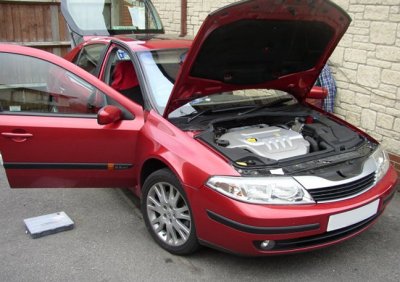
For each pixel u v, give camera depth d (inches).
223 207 115.3
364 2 195.3
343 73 211.5
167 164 129.8
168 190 136.6
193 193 122.1
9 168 147.8
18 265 131.9
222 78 145.4
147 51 163.8
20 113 147.3
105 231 152.0
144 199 144.6
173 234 135.4
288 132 144.3
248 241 113.8
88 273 128.3
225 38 130.1
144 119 145.1
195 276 126.6
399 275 128.2
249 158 122.3
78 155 146.3
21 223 157.2
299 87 168.6
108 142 144.5
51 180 150.6
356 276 127.2
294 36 142.6
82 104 148.6
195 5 301.0
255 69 150.3
